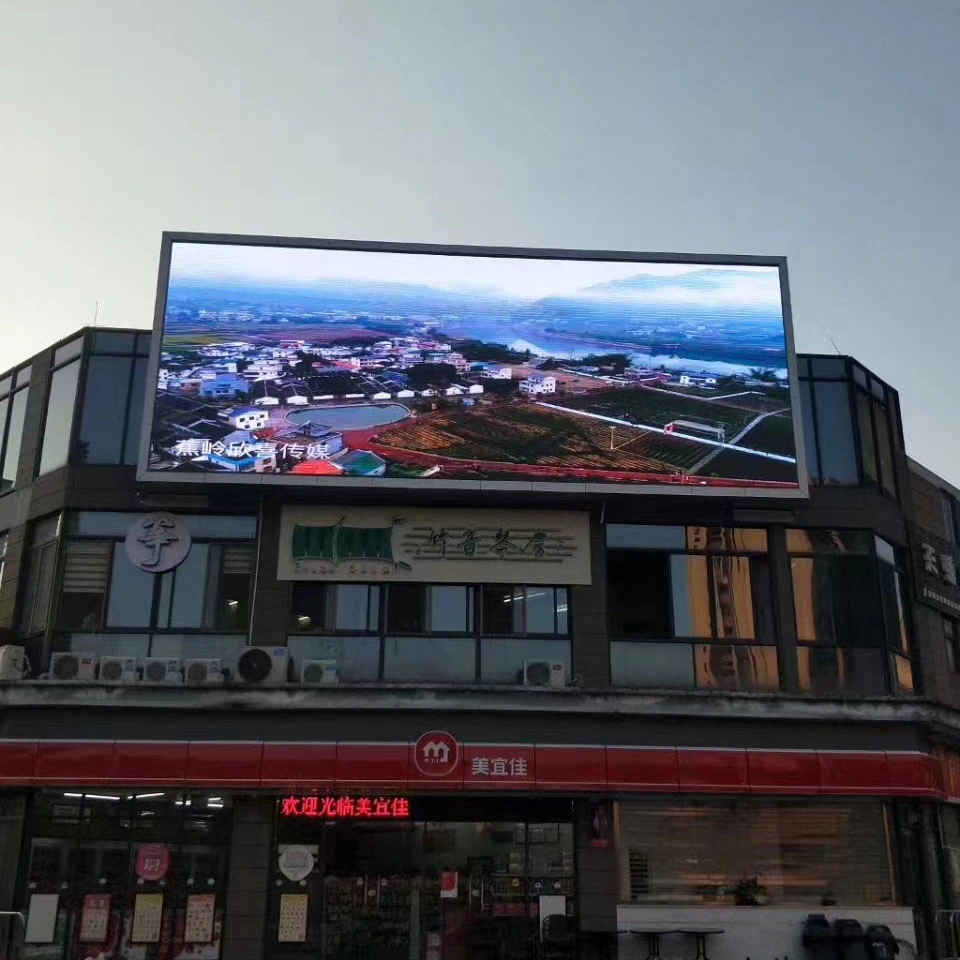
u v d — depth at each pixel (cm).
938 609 2214
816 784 1803
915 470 2309
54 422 2070
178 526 1947
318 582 1922
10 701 1770
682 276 2134
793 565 2008
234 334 2012
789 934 1773
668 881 1794
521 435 1991
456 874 1783
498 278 2103
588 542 1964
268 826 1772
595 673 1884
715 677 1925
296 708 1784
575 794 1770
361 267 2083
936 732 1950
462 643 1898
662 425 2019
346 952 1733
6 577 1998
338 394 1992
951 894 1900
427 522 1952
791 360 2080
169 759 1739
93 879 1739
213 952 1717
